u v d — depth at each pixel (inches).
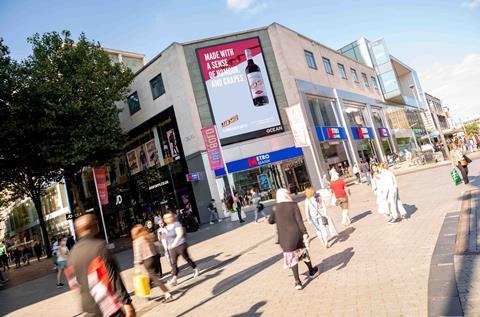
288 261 220.2
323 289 208.1
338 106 1346.0
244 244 453.1
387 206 365.7
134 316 126.2
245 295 234.8
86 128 850.1
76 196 969.5
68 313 309.3
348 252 283.3
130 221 1299.2
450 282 173.5
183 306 246.2
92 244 125.0
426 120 2208.4
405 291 176.9
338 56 1547.7
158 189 1160.8
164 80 1110.4
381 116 1763.0
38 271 791.1
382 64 1957.4
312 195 327.0
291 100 1101.7
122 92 992.9
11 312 377.4
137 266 271.6
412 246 255.6
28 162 912.9
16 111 813.9
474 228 261.4
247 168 1021.8
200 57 1069.1
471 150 1316.4
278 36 1130.0
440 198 436.5
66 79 869.8
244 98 1065.5
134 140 1245.7
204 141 1001.5
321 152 1116.5
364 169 932.0
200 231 789.2
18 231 2085.4
